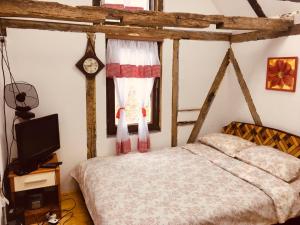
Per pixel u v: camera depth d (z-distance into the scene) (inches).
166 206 92.4
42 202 121.9
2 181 105.7
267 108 150.1
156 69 152.6
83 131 143.3
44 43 129.4
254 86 157.8
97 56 140.4
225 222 90.4
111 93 150.3
